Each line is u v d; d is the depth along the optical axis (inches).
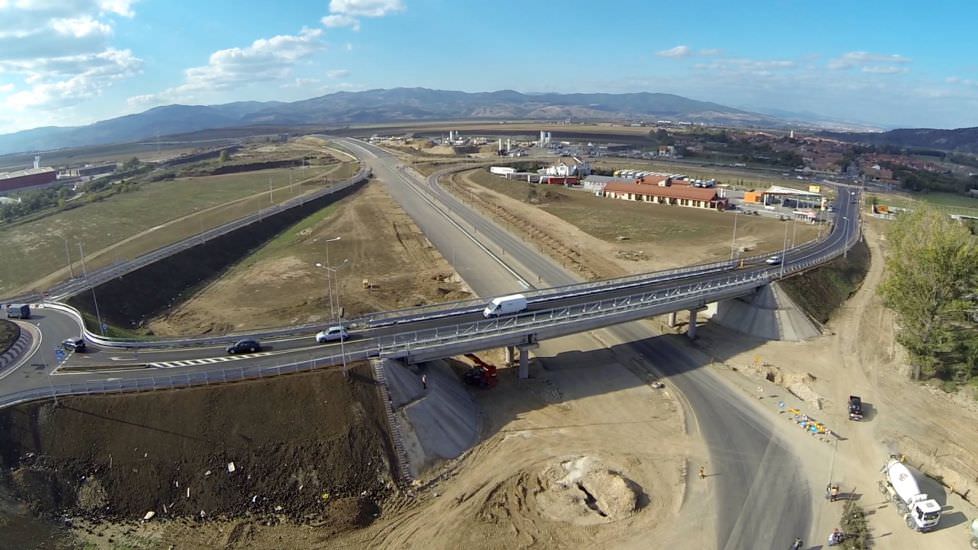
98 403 2231.8
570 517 2123.5
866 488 2319.1
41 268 4849.9
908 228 3937.0
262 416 2267.5
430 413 2512.3
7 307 3282.5
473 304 3454.7
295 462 2175.2
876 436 2679.6
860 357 3481.8
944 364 3223.4
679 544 2004.2
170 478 2089.1
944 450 2559.1
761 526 2094.0
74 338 2871.6
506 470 2384.4
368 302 4224.9
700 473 2391.7
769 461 2479.1
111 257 5044.3
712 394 3046.3
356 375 2459.4
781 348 3607.3
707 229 6486.2
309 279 4771.2
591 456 2495.1
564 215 7313.0
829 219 6771.7
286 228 6550.2
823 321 3981.3
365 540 1988.2
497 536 2020.2
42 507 1983.3
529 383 3117.6
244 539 1953.7
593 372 3277.6
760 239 5964.6
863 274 4899.1
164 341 2817.4
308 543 1958.7
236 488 2096.5
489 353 3484.3
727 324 3961.6
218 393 2308.1
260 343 2822.3
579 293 3634.4
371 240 5994.1
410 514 2116.1
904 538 2050.9
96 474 2076.8
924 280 3102.9
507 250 5689.0
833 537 2017.7
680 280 3964.1
